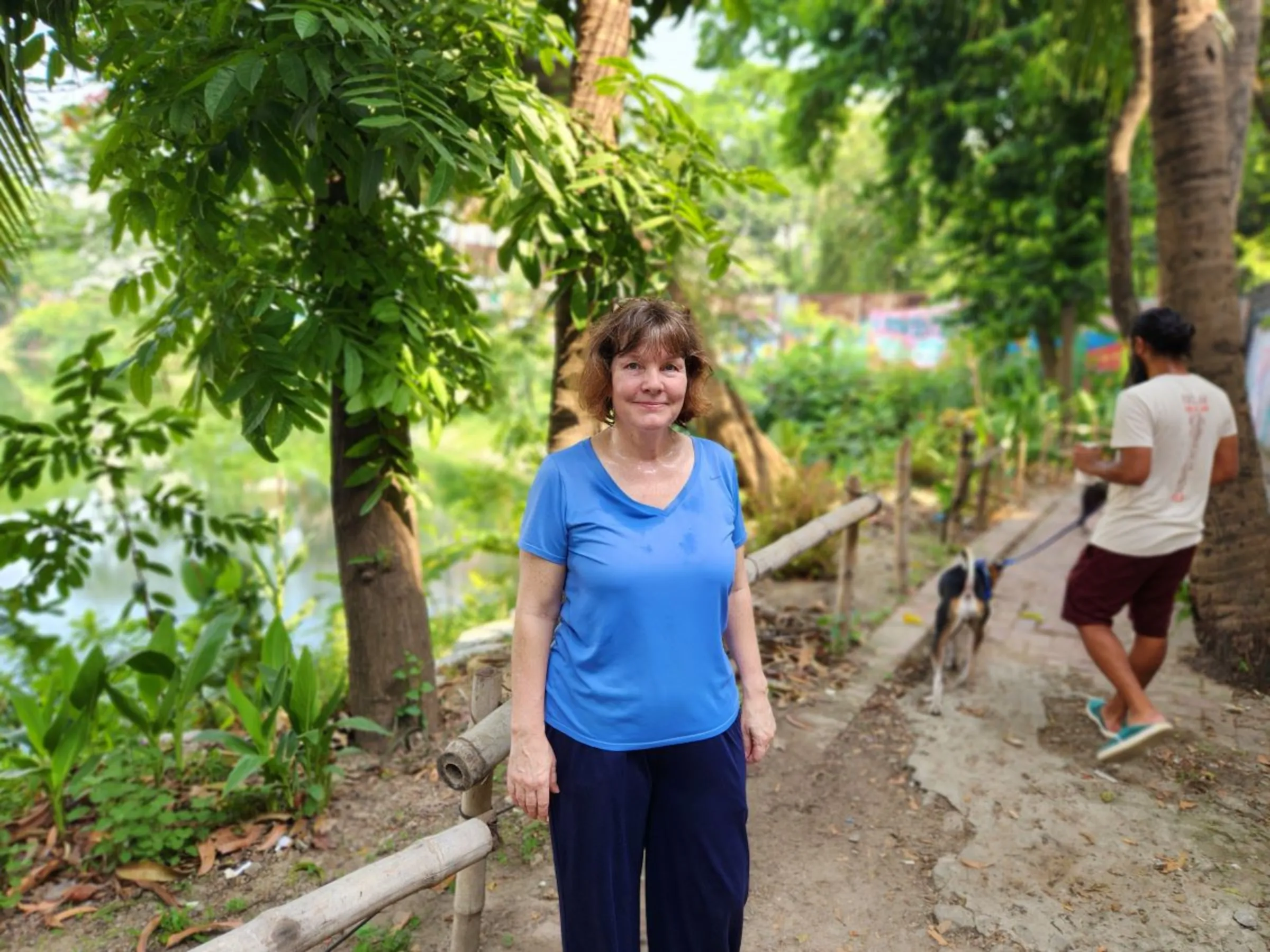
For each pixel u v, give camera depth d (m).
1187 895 2.56
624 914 1.74
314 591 10.39
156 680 3.34
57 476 4.43
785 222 40.62
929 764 3.38
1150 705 3.19
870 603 5.52
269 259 3.29
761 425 14.21
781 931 2.48
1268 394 11.85
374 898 1.66
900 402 14.43
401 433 3.45
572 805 1.70
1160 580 3.23
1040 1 10.66
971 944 2.41
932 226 15.36
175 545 12.45
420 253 3.44
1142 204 12.07
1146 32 6.57
